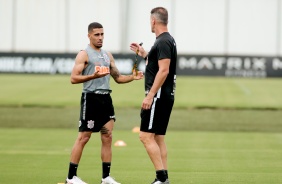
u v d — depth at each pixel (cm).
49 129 6425
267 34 14038
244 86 10712
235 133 6231
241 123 6981
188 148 5153
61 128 6519
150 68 3419
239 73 12544
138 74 3716
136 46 3647
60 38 14300
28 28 14325
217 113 7731
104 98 3584
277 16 14000
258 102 8706
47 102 8556
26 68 12788
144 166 4272
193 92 9775
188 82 11275
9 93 9494
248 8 14038
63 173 3988
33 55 12769
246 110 8019
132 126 6706
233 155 4775
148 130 3378
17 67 12800
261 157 4681
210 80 11788
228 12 14075
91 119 3550
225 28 14088
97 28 3575
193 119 7238
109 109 3609
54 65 12744
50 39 14325
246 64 12519
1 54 12825
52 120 7094
